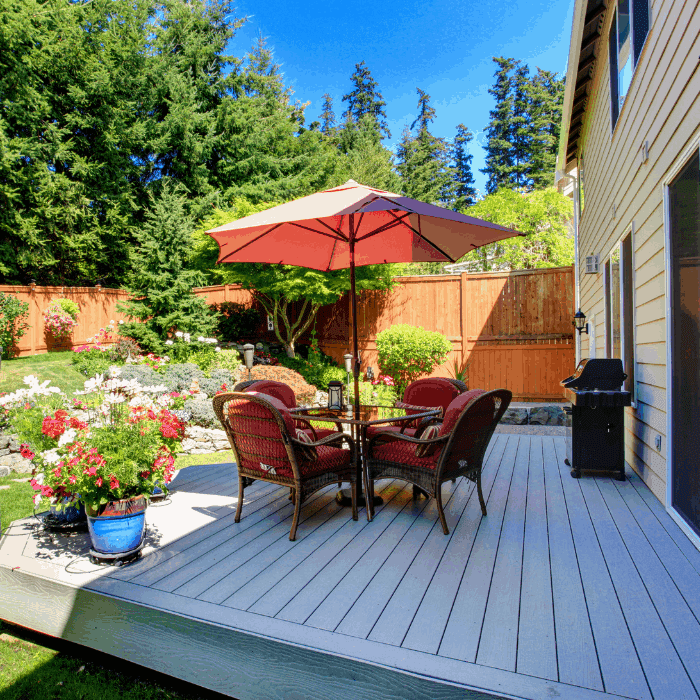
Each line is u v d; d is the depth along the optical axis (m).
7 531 3.39
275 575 2.64
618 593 2.39
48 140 14.00
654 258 3.98
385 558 2.85
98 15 15.39
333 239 4.84
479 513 3.62
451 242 4.68
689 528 3.08
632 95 4.76
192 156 17.67
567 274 9.62
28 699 2.39
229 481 4.64
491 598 2.36
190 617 2.23
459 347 10.41
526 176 31.56
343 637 2.05
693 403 3.07
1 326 9.12
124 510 2.80
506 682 1.76
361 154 22.80
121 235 15.53
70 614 2.57
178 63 18.59
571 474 4.62
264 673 2.09
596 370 4.57
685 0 3.17
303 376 10.21
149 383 7.24
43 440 2.96
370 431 3.90
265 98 20.64
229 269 9.73
